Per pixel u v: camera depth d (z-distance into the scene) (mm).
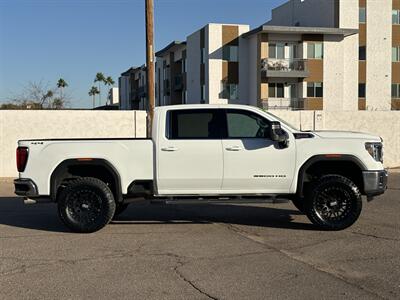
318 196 8609
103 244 7824
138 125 18422
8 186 15805
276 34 46031
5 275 6215
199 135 8719
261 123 8742
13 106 40156
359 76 48438
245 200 8750
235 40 48094
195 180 8695
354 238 8078
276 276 6086
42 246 7730
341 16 47469
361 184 8742
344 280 5918
